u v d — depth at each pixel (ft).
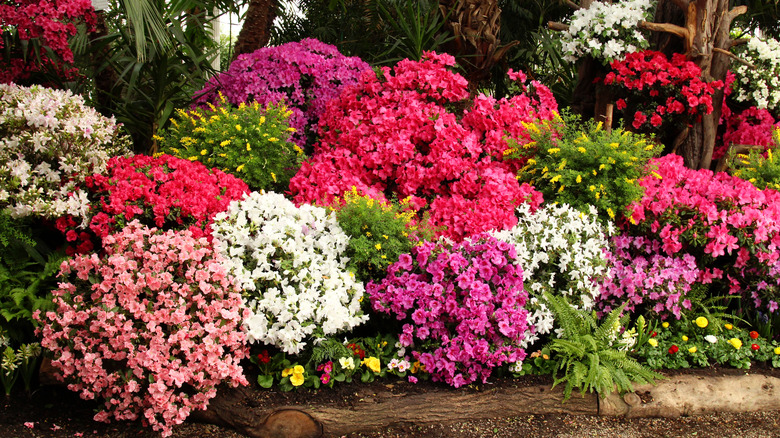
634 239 13.21
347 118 14.55
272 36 23.75
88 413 9.76
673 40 16.85
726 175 15.49
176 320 9.14
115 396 9.48
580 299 11.59
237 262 10.06
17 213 10.47
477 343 10.30
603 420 10.62
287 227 10.52
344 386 10.07
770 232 12.98
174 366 9.04
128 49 16.74
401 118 14.11
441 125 13.57
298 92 16.39
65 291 9.54
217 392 9.71
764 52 17.58
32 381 10.30
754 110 18.39
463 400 10.14
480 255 10.93
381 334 11.44
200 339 9.52
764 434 10.53
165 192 10.99
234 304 9.57
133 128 16.96
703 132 16.99
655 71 15.60
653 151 13.25
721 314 12.97
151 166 11.85
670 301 12.38
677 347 11.75
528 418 10.39
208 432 9.42
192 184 11.35
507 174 13.32
